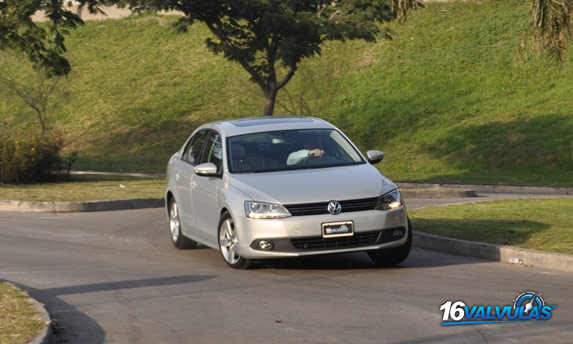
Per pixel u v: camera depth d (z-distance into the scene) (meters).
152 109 118.69
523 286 23.16
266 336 17.97
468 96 107.31
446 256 29.64
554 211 40.84
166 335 18.27
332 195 25.28
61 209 46.31
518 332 17.89
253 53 74.88
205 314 20.20
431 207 45.72
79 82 128.88
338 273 25.77
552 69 108.62
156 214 45.00
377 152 28.66
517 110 100.06
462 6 132.50
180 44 136.62
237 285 23.94
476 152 91.62
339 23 69.94
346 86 115.06
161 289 23.53
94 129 115.50
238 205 25.81
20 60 134.00
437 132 99.44
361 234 25.17
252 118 31.48
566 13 33.75
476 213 40.81
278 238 24.86
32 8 71.44
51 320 18.62
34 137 64.25
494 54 116.06
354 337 17.75
